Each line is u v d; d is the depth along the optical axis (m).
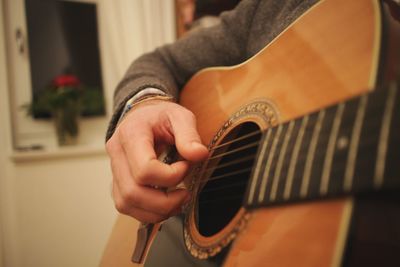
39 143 1.64
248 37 0.68
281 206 0.30
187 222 0.48
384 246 0.22
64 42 1.64
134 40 1.69
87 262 1.58
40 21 1.59
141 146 0.46
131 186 0.45
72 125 1.61
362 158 0.23
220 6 1.46
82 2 1.68
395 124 0.22
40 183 1.48
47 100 1.54
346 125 0.25
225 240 0.37
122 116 0.62
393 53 0.29
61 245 1.53
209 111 0.58
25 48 1.59
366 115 0.24
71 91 1.56
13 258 1.49
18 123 1.60
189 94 0.69
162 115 0.52
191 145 0.44
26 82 1.60
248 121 0.45
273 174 0.31
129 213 0.49
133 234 0.65
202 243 0.42
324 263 0.24
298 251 0.27
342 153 0.24
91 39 1.70
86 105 1.68
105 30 1.75
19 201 1.44
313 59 0.37
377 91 0.24
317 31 0.39
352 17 0.35
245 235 0.34
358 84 0.29
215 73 0.62
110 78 1.78
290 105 0.37
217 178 0.50
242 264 0.33
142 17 1.73
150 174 0.43
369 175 0.22
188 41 0.82
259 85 0.46
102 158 1.61
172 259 0.47
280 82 0.41
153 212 0.46
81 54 1.68
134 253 0.59
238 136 0.49
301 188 0.27
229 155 0.49
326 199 0.25
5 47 1.53
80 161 1.56
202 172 0.52
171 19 1.79
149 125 0.51
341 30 0.35
